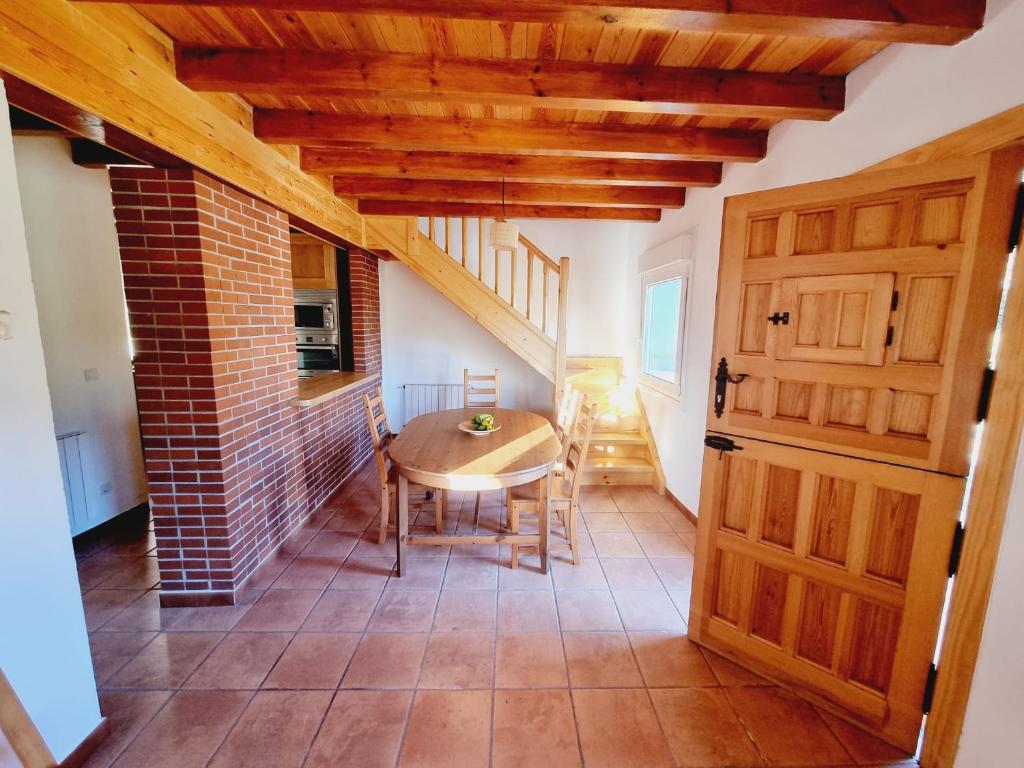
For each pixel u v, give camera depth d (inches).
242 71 66.2
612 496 140.2
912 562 55.6
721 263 69.2
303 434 115.7
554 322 194.1
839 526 61.3
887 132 62.2
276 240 99.7
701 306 117.3
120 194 73.6
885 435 56.4
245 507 89.6
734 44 62.3
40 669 49.8
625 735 59.6
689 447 123.6
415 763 55.3
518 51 65.6
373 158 104.7
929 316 52.3
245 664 70.6
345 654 72.9
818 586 63.8
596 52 65.4
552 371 160.6
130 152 65.2
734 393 69.5
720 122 87.7
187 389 79.4
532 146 88.7
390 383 201.5
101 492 113.0
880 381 56.2
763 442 67.0
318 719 61.1
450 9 48.2
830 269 58.9
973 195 48.2
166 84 63.7
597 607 85.8
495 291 157.6
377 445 106.0
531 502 105.5
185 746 57.2
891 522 57.1
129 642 75.4
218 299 80.3
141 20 58.9
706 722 61.9
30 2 45.5
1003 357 47.1
